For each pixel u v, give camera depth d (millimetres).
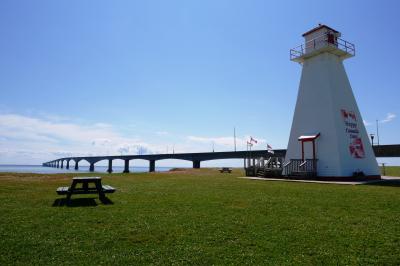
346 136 31844
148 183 23625
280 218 10234
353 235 8219
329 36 33469
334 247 7285
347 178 29984
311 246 7352
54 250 6965
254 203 13281
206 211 11352
